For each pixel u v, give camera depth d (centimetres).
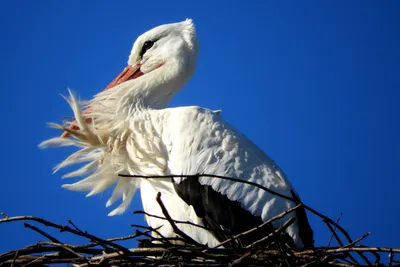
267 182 1116
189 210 1110
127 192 1207
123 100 1235
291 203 1105
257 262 911
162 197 1131
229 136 1148
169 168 1134
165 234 1117
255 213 1091
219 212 1095
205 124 1152
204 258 923
